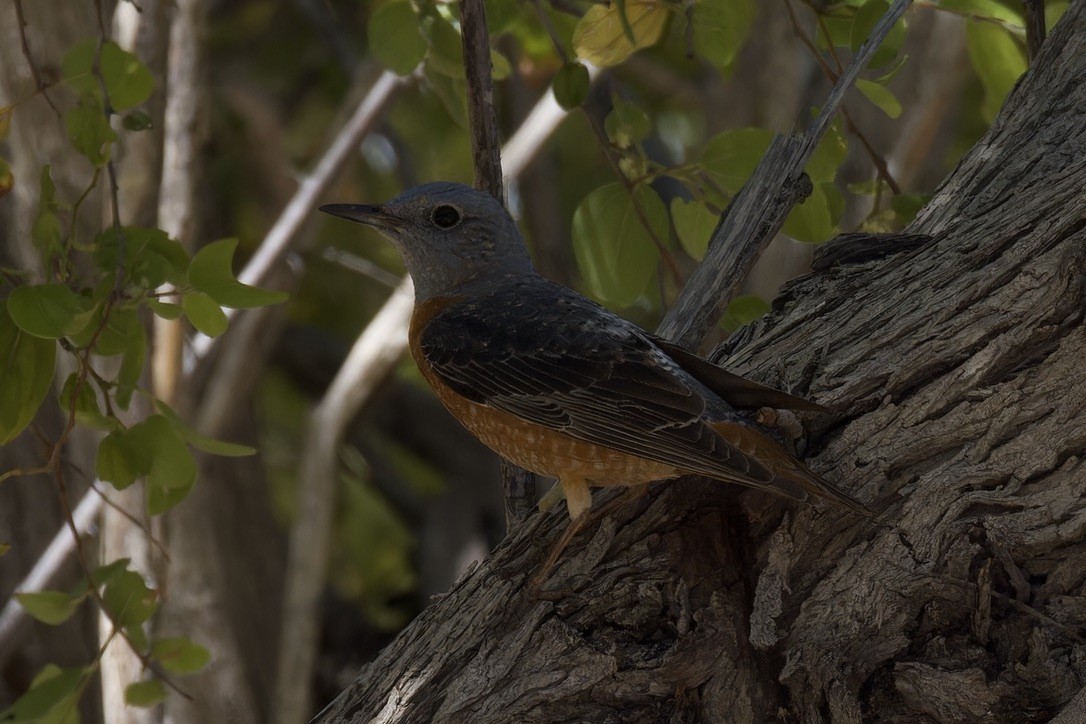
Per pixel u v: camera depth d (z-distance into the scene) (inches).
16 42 443.2
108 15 473.1
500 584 322.7
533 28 540.1
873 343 312.0
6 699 549.3
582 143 756.6
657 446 314.8
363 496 754.2
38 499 549.0
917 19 614.2
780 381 320.8
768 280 600.1
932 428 297.1
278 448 792.9
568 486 337.4
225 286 311.6
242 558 626.5
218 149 742.5
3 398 314.2
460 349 368.2
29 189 449.4
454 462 730.8
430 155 787.4
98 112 315.9
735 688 297.4
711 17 451.2
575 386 346.3
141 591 305.3
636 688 299.6
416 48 442.6
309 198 571.5
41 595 296.7
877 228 427.2
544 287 386.9
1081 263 288.7
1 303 313.3
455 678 313.4
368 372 586.6
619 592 308.8
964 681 283.6
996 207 320.5
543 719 303.1
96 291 304.5
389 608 722.8
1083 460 284.5
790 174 351.9
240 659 550.3
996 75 450.3
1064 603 286.4
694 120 761.0
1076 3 341.1
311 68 788.0
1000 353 293.3
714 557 307.6
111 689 446.0
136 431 318.7
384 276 643.5
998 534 287.0
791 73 630.5
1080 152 319.6
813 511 301.4
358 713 322.0
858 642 294.8
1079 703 273.4
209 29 739.4
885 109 426.3
